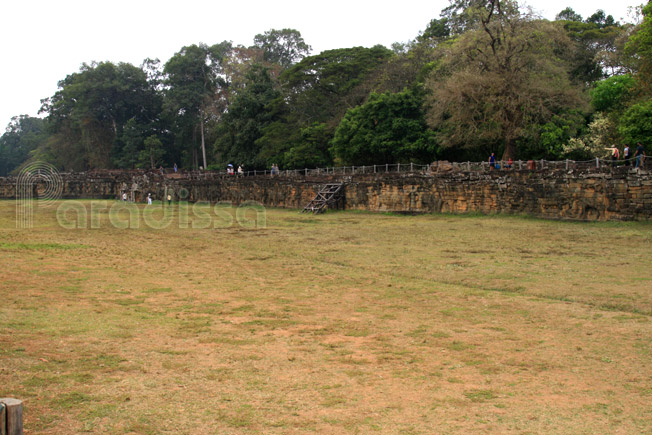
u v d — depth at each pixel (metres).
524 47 30.81
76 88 80.38
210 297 12.16
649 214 21.45
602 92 31.11
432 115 34.81
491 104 30.86
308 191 42.78
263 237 24.75
